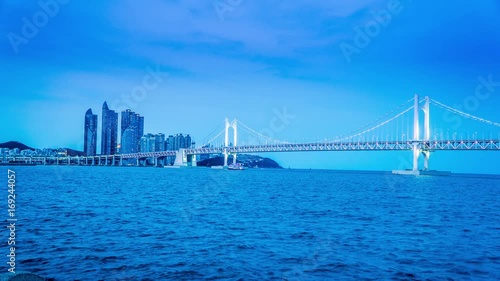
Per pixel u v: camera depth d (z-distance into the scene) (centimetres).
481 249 1862
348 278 1389
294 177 13662
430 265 1565
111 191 5312
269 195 5119
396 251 1798
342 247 1867
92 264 1501
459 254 1750
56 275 1367
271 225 2498
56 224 2378
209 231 2231
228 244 1888
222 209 3344
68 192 4947
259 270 1462
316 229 2375
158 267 1476
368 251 1791
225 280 1345
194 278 1359
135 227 2322
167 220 2630
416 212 3469
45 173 11981
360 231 2341
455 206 4134
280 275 1409
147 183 7625
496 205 4331
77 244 1828
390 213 3331
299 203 4066
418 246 1919
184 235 2094
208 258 1612
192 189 6078
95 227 2298
